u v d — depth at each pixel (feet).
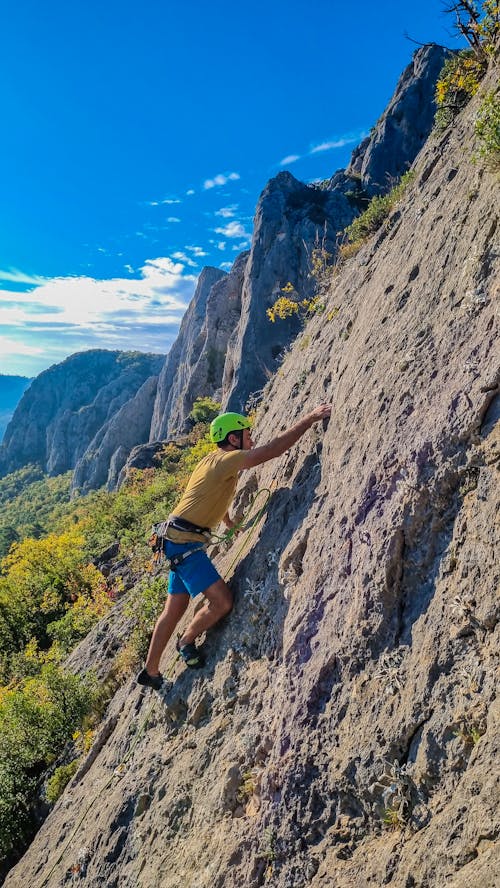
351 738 8.42
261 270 120.37
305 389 18.76
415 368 10.73
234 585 13.76
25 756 29.53
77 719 30.04
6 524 389.80
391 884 6.80
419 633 8.16
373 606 8.95
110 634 37.37
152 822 12.66
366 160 133.49
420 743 7.38
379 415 11.08
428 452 9.04
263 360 115.55
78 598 85.40
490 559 7.49
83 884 13.93
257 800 9.93
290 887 8.42
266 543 13.47
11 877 19.92
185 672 14.14
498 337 8.95
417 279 13.12
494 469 7.98
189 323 314.35
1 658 75.72
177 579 13.73
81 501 318.45
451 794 6.81
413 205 18.01
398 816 7.37
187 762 12.39
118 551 97.25
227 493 13.20
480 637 7.30
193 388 203.31
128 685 23.04
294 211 122.21
